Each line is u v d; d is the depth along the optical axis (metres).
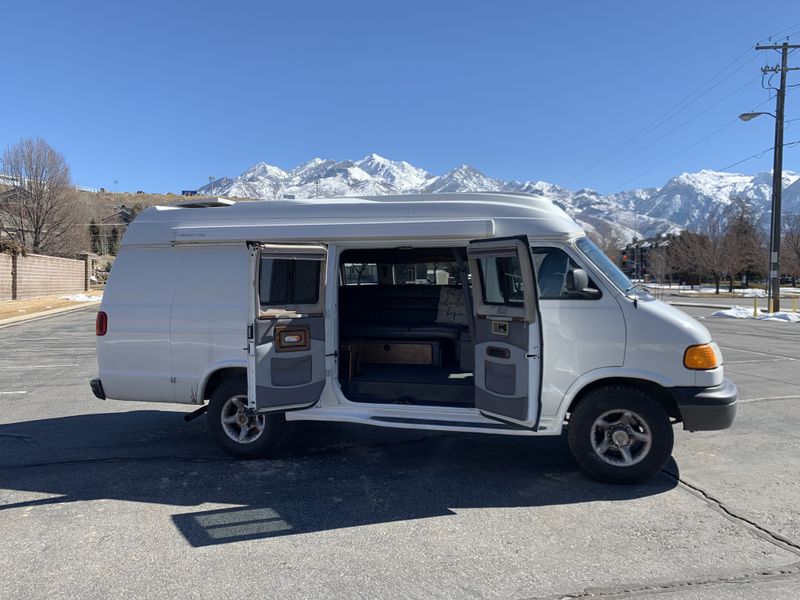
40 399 8.02
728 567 3.32
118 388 5.46
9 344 14.69
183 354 5.29
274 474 4.91
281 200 5.41
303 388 4.96
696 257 57.38
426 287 6.51
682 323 4.50
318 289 5.08
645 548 3.55
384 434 6.14
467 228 4.74
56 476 4.87
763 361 11.45
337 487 4.60
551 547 3.56
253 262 4.61
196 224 5.40
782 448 5.55
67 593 3.07
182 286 5.35
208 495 4.43
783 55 26.23
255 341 4.64
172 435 6.16
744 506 4.18
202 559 3.43
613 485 4.60
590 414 4.59
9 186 46.47
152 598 3.02
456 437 6.04
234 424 5.35
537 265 4.75
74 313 26.20
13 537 3.73
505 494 4.43
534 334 4.09
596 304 4.58
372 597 3.02
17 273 31.09
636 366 4.49
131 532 3.79
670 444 4.46
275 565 3.35
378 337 6.13
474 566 3.34
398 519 3.98
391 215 5.09
